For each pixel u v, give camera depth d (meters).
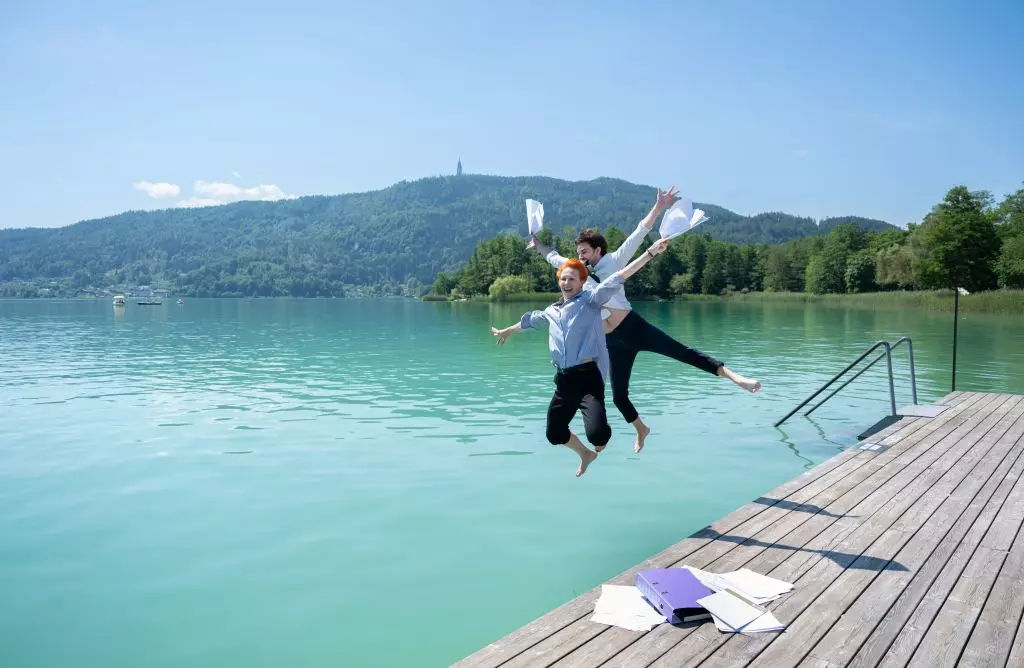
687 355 4.70
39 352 23.61
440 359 19.91
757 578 3.92
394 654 3.87
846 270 93.75
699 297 106.75
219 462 8.16
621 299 4.81
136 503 6.64
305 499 6.71
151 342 28.30
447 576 4.90
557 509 6.33
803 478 6.22
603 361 4.31
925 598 3.71
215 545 5.54
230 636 4.08
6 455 8.56
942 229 68.69
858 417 10.62
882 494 5.70
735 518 5.09
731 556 4.32
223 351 23.66
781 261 112.25
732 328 33.53
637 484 7.11
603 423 4.02
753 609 3.49
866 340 25.75
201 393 13.62
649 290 108.81
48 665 3.77
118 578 4.92
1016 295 48.59
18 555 5.35
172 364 19.41
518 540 5.57
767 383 14.34
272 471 7.74
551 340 4.30
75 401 12.74
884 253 84.12
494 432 9.73
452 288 134.00
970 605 3.62
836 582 3.92
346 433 9.70
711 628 3.40
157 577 4.94
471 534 5.72
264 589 4.72
